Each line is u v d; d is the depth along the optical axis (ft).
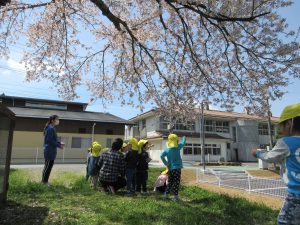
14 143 80.12
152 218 14.67
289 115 8.25
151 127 107.14
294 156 7.77
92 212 15.20
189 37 25.11
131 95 30.83
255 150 8.82
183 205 18.44
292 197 7.51
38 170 44.86
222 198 20.99
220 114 121.29
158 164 83.10
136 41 25.41
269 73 24.16
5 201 16.47
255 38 23.09
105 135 91.25
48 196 19.06
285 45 22.71
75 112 98.99
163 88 28.55
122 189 25.96
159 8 23.75
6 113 15.21
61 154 84.17
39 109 94.99
